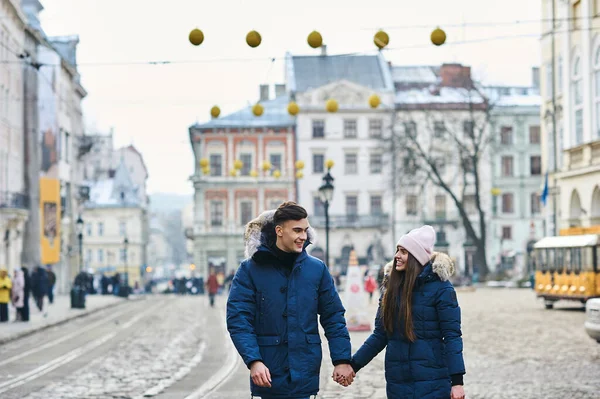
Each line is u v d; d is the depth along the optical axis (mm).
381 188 87500
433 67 93625
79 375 15930
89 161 117812
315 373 6316
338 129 88000
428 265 6703
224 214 88375
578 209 46531
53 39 72750
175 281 89000
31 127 54938
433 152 86562
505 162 87750
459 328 6586
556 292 34594
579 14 46312
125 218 108875
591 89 44156
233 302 6355
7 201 48969
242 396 12883
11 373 16375
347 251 87438
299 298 6340
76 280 52594
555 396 12516
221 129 87938
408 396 6570
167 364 17703
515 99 88875
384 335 6816
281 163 88312
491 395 12680
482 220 66188
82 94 78062
